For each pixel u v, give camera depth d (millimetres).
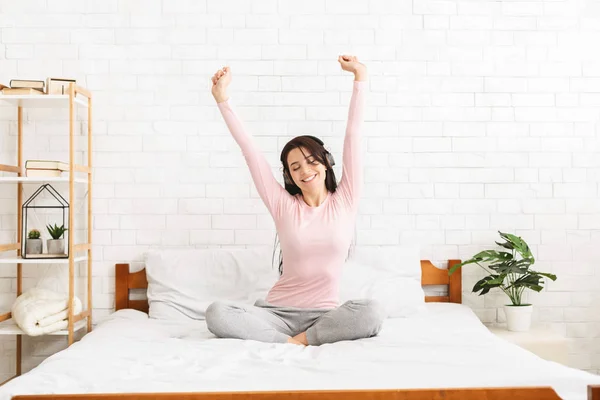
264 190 2646
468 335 2412
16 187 3434
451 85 3496
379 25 3488
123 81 3461
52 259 3070
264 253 3311
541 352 2967
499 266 3203
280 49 3473
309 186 2586
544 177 3498
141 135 3453
